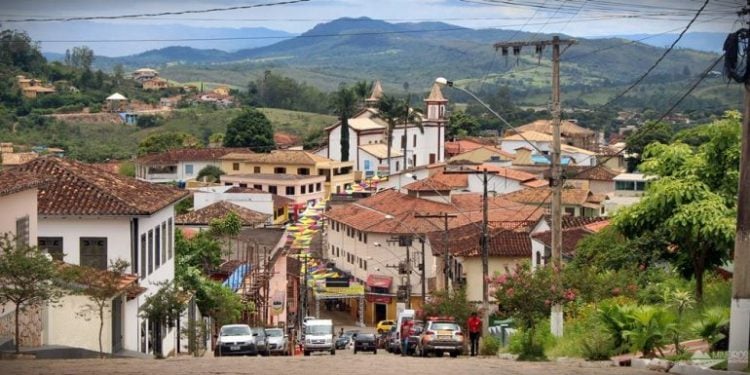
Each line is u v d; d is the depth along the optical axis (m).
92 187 57.31
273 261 98.62
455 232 102.69
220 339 57.03
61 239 55.91
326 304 127.44
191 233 101.69
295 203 161.00
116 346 50.28
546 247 74.06
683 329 35.62
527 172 160.25
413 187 130.88
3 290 38.38
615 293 48.88
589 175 140.75
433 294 66.81
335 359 36.31
